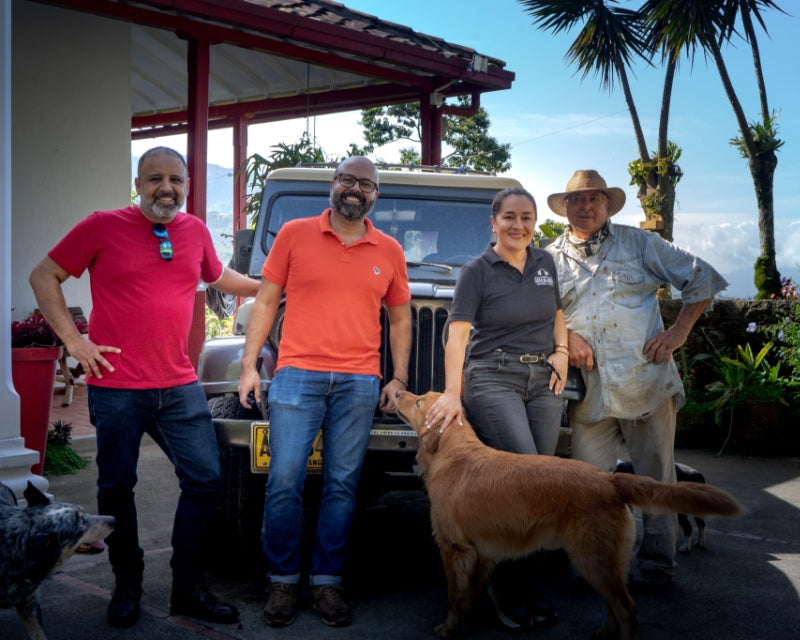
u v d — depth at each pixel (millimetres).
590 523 3062
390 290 3746
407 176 5027
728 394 7527
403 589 3959
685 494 3006
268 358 4031
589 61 12516
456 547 3316
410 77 10188
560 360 3686
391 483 4480
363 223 3691
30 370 5133
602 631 3314
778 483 6250
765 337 8453
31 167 9062
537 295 3596
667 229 12539
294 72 11602
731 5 11047
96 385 3400
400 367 3777
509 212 3516
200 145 8234
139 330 3381
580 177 3912
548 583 4098
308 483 4238
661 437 3938
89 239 3361
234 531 4000
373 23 9500
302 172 5102
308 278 3562
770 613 3637
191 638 3295
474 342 3686
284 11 8281
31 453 4820
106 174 9805
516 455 3312
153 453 6965
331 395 3588
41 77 9086
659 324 4008
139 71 12086
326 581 3537
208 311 11391
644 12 11906
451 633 3336
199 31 8125
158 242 3430
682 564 4328
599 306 3865
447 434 3447
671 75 12281
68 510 2994
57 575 4000
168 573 4094
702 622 3527
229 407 3973
